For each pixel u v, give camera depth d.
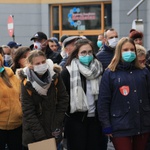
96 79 6.42
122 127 6.03
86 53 6.37
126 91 6.05
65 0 20.33
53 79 5.79
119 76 6.10
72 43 7.62
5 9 21.03
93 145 6.46
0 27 21.12
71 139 6.41
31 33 20.95
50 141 5.39
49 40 10.22
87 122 6.41
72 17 20.45
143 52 6.95
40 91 5.70
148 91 6.24
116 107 6.11
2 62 6.39
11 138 6.48
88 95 6.38
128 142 6.07
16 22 20.98
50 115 5.85
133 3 19.11
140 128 6.07
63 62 7.74
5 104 6.31
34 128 5.71
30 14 21.00
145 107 6.15
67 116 6.42
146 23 19.14
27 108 5.74
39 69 5.70
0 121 6.33
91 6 20.14
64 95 5.98
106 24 20.02
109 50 7.35
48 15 20.73
